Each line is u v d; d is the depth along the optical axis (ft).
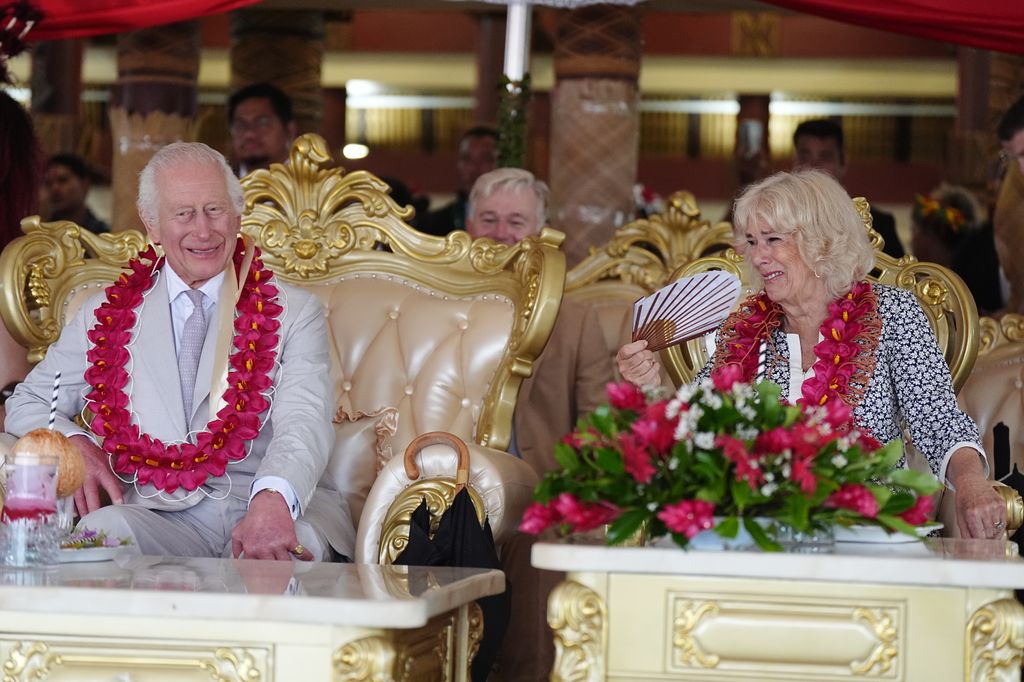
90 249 19.35
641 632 11.34
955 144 51.67
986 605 11.09
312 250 18.95
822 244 15.15
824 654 11.16
